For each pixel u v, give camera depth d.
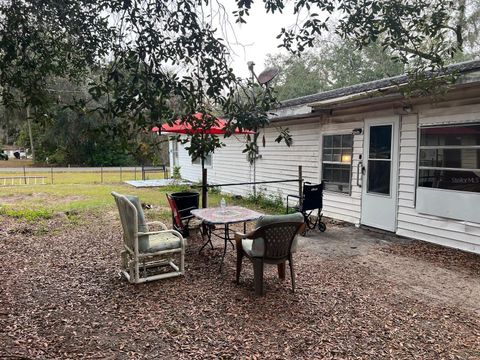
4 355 2.44
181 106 2.37
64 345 2.67
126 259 4.15
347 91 8.26
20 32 2.45
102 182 15.41
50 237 5.87
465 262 4.71
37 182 15.52
